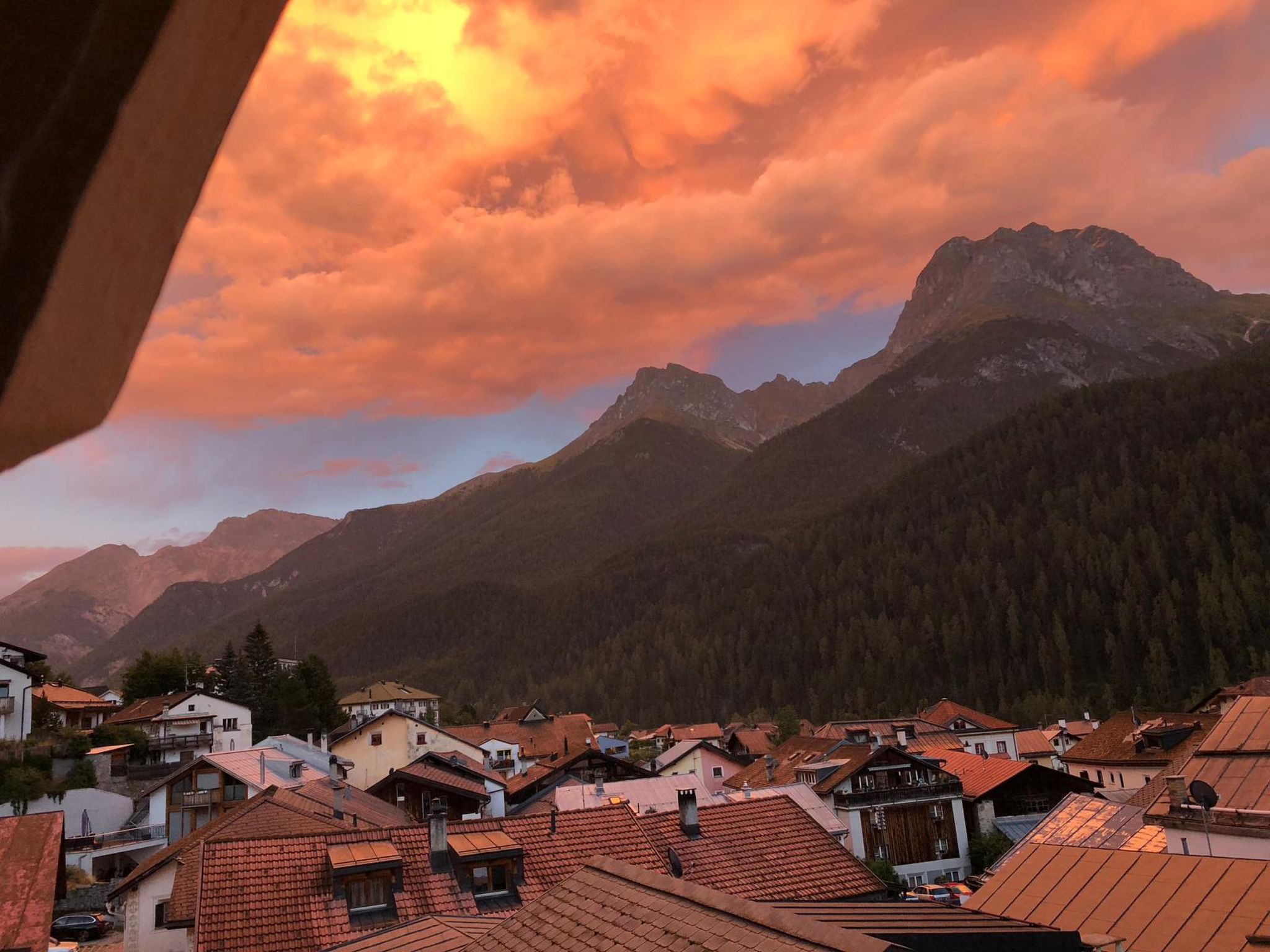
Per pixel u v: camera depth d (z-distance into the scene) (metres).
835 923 10.36
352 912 21.41
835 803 52.97
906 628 188.88
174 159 0.96
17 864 19.11
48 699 74.25
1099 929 14.79
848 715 167.12
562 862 23.92
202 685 103.12
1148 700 138.00
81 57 0.86
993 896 17.02
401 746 74.00
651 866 23.55
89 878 48.28
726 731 118.44
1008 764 59.69
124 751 65.50
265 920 20.81
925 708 163.62
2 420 0.85
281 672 110.75
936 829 53.62
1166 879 15.37
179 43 0.90
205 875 21.73
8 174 0.85
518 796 59.12
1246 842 20.03
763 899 22.81
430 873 22.75
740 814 26.58
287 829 30.70
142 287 0.97
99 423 0.95
